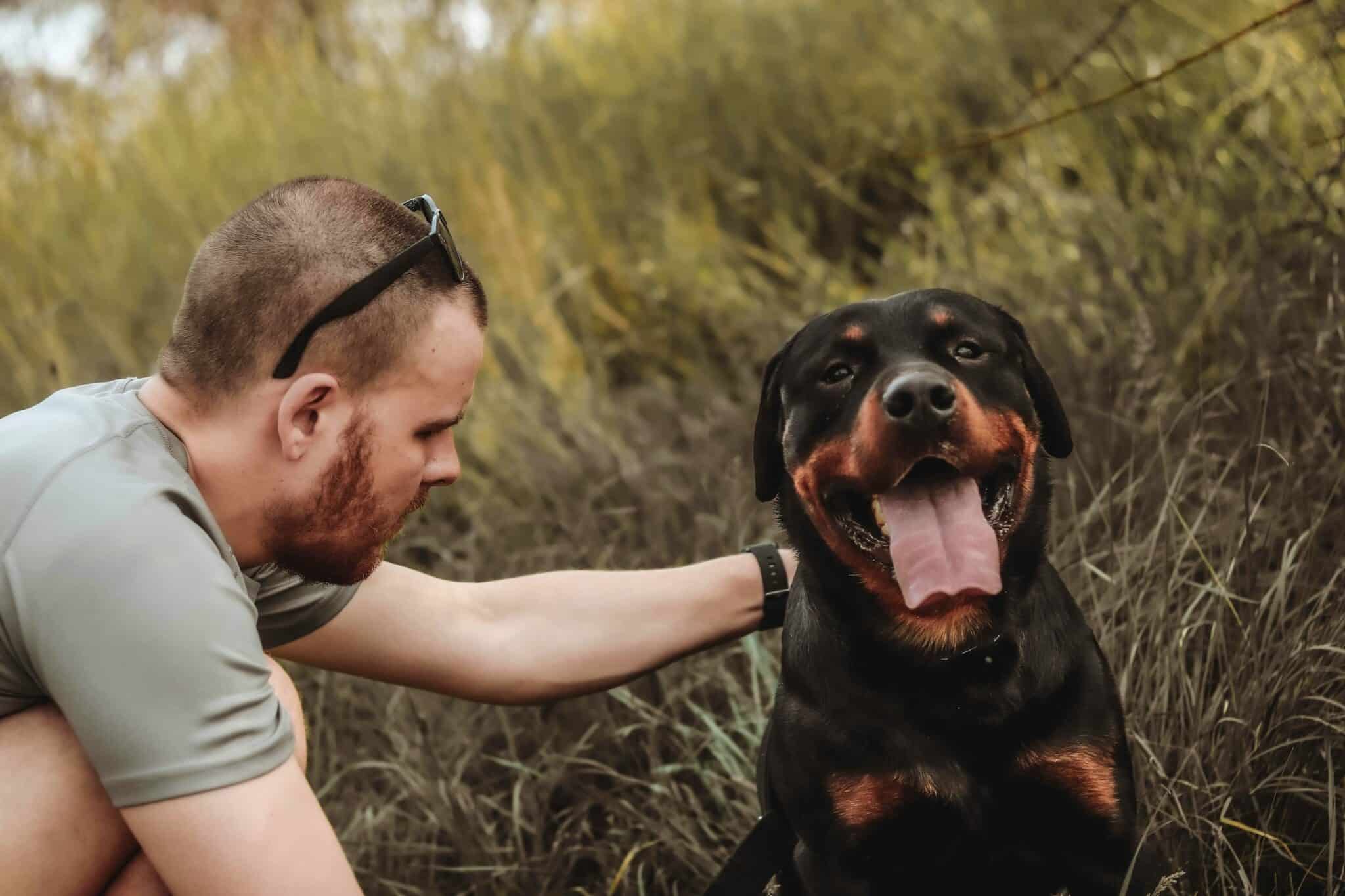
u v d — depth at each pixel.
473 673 2.16
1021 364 2.18
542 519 3.44
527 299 4.33
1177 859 2.09
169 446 1.70
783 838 2.17
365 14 5.86
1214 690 2.33
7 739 1.68
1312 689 2.17
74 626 1.50
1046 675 1.94
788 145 4.69
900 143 4.49
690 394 3.98
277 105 5.73
